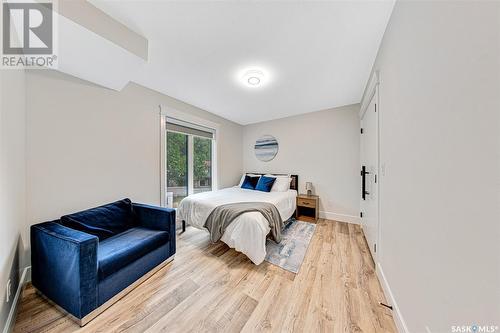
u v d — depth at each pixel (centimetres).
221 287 167
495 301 54
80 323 126
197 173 370
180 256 222
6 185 118
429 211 90
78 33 132
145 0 128
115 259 147
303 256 222
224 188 420
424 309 94
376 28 156
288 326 127
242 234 205
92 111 207
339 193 357
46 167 175
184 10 137
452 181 73
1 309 109
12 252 131
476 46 61
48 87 176
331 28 155
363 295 157
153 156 273
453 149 73
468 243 64
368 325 128
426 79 93
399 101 128
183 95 295
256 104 340
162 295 156
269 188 370
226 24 150
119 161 233
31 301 146
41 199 172
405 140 118
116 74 190
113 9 136
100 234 177
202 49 182
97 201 212
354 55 192
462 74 68
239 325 128
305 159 393
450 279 74
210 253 230
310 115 386
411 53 109
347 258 217
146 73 227
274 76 235
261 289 164
